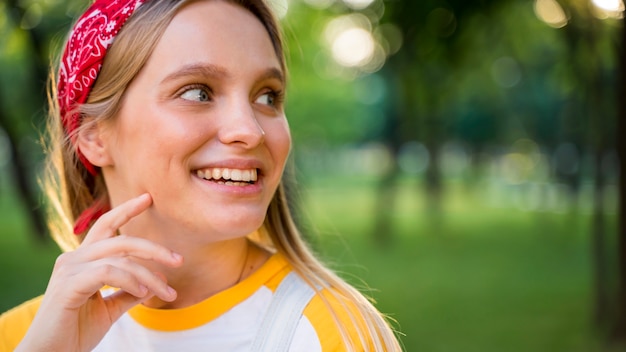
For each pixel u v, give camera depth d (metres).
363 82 25.48
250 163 1.23
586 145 13.91
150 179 1.24
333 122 41.25
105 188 1.47
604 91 7.90
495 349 6.60
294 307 1.27
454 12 8.27
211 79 1.22
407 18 8.73
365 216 21.16
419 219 20.39
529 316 7.96
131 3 1.25
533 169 36.22
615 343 6.58
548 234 16.75
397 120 15.57
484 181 38.47
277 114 1.32
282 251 1.42
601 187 7.42
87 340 1.22
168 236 1.29
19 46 11.82
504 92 21.48
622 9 5.75
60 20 9.55
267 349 1.24
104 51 1.27
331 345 1.22
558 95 20.70
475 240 15.42
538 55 14.77
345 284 1.40
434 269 11.36
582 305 8.48
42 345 1.16
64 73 1.39
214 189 1.22
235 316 1.29
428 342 6.89
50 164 1.60
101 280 1.15
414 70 13.16
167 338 1.31
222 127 1.22
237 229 1.22
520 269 11.43
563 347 6.61
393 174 15.38
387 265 11.69
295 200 1.73
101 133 1.34
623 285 6.53
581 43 8.07
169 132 1.20
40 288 9.65
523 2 8.56
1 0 9.47
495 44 12.35
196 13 1.24
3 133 13.80
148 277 1.16
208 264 1.32
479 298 9.02
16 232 16.59
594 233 7.39
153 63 1.23
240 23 1.26
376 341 1.28
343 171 62.12
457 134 28.75
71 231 1.55
